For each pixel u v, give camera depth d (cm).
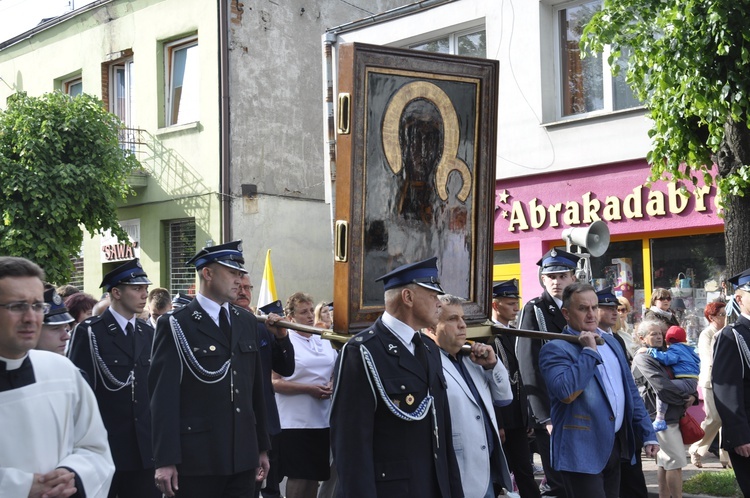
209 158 1784
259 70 1811
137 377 673
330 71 1555
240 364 591
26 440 357
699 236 1184
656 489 915
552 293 733
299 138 1870
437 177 629
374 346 468
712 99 802
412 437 464
